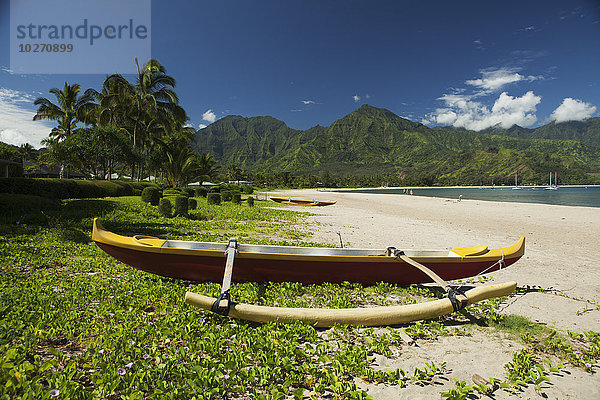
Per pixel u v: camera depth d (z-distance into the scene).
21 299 4.09
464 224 17.00
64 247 7.45
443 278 5.75
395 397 2.78
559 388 3.02
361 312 3.96
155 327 3.58
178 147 37.44
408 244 10.59
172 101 34.69
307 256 5.20
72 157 30.38
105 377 2.55
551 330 4.23
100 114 33.91
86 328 3.49
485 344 3.84
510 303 5.31
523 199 52.47
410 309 4.09
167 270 5.33
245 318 3.77
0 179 13.16
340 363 3.12
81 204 13.99
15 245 7.13
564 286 6.36
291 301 4.78
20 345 2.97
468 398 2.82
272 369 2.92
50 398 2.31
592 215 22.27
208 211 18.48
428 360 3.43
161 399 2.41
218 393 2.62
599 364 3.44
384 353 3.47
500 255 5.73
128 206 15.43
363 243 10.52
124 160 32.59
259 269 5.29
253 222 15.22
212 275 5.35
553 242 11.51
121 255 5.26
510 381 3.03
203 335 3.54
